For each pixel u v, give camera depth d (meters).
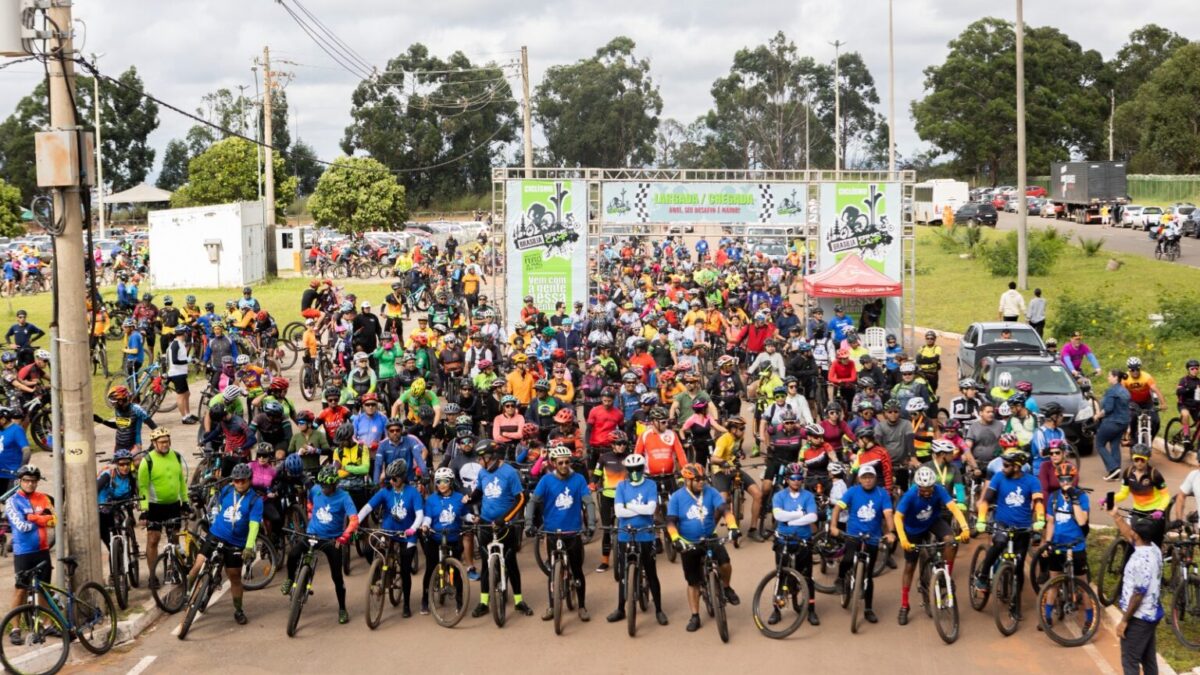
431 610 13.78
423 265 46.62
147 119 105.69
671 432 16.08
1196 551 14.58
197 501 15.31
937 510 13.20
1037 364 22.58
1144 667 10.97
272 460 15.11
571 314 33.44
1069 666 12.03
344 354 25.56
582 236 33.38
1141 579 10.74
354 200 72.31
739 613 13.69
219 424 16.66
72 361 13.66
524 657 12.38
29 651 12.23
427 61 102.50
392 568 13.91
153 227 51.47
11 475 15.87
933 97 118.62
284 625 13.54
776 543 13.16
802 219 32.94
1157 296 37.91
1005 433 16.33
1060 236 58.25
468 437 15.29
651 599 14.16
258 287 51.69
